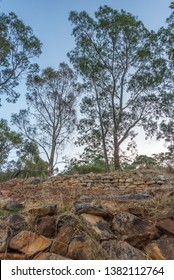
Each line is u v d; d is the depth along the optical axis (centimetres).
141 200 299
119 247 232
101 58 2103
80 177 1039
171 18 1788
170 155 2006
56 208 275
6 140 2403
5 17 2064
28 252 245
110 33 2041
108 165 1988
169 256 226
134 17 2028
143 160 1978
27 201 344
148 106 2188
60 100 2611
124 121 2211
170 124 2211
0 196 470
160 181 909
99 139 2275
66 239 245
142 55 2020
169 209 269
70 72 2583
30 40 2136
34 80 2508
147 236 242
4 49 2069
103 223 253
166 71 2116
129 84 2139
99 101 2242
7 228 262
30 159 2102
